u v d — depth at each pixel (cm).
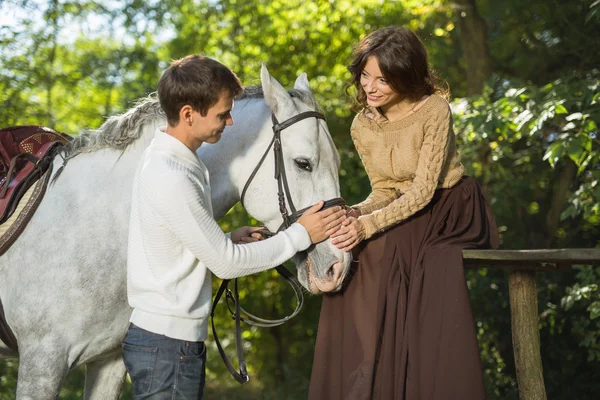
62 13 1012
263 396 970
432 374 288
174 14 1156
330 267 303
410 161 321
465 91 1034
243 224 1041
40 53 1012
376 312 312
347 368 314
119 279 311
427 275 303
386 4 1070
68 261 305
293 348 1152
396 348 302
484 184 869
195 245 265
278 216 315
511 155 864
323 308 330
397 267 313
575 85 648
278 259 285
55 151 333
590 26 841
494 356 767
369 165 341
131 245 274
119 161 321
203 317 276
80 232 308
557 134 822
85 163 323
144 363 266
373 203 334
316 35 1127
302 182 308
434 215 325
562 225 860
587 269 617
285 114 311
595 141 635
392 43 304
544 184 890
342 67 1125
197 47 1160
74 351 309
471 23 920
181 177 265
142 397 266
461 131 786
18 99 977
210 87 267
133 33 1097
